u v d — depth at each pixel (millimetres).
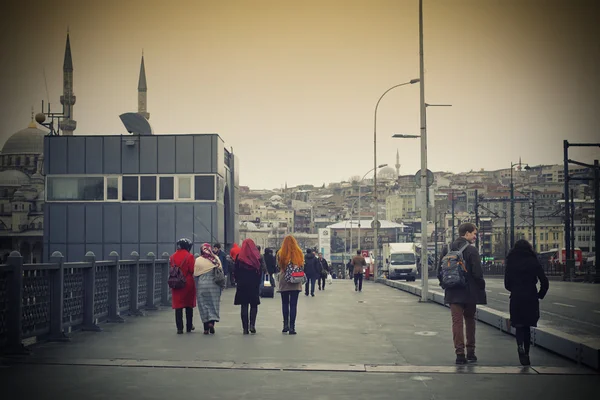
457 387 8984
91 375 9727
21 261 11492
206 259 14906
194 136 42312
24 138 157375
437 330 15625
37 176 155375
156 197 42312
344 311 21156
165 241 42156
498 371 10141
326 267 37062
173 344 13078
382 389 8828
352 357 11539
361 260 35156
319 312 20750
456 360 10906
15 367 10359
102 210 42469
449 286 10930
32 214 153500
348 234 193625
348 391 8688
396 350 12383
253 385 9070
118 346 12750
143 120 44156
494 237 175625
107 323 16984
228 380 9422
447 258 11039
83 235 42500
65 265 13773
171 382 9250
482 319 17141
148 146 42438
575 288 38781
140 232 42312
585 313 21062
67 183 42688
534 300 10633
